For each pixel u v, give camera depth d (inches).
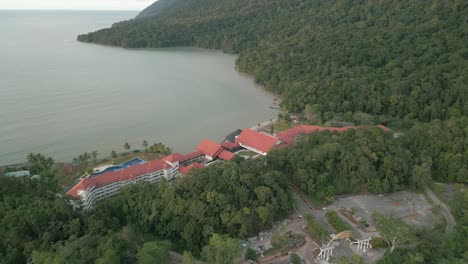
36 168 6220.5
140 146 7706.7
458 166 5738.2
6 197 4726.9
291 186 5787.4
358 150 5753.0
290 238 4658.0
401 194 5585.6
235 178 5083.7
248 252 4306.1
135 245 4274.1
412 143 6373.0
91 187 5398.6
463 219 4712.1
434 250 4188.0
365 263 4220.0
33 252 3956.7
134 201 5093.5
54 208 4603.8
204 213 4680.1
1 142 7711.6
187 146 7736.2
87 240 4003.4
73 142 7810.0
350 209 5241.1
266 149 6855.3
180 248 4635.8
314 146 6220.5
